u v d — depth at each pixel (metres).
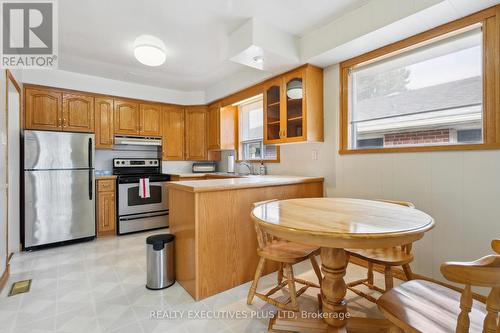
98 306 1.78
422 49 2.12
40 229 2.97
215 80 3.96
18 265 2.50
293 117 2.83
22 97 3.13
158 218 3.94
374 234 1.05
